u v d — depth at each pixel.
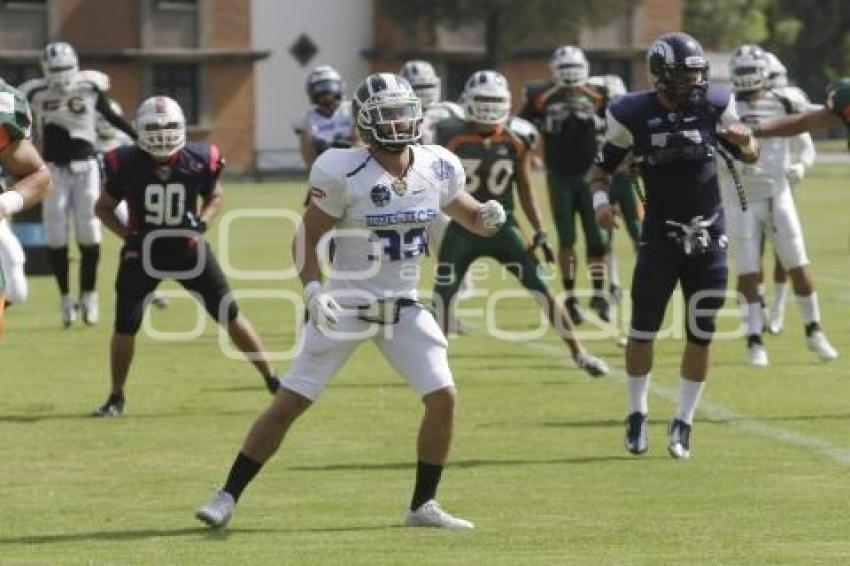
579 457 31.75
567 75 50.12
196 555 23.55
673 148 30.30
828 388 39.72
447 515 25.53
